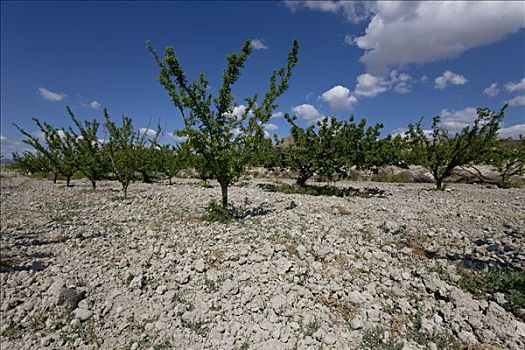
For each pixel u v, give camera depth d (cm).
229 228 923
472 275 614
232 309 529
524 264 629
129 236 885
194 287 593
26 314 528
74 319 507
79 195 1745
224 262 682
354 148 1759
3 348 456
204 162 1117
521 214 1018
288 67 1073
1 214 1212
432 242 782
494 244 739
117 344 466
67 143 2031
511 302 520
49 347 458
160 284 606
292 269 639
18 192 1955
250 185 2206
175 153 2552
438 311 521
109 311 538
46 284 597
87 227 986
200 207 1266
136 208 1289
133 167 1602
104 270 662
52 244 820
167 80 1032
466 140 1778
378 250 739
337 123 1775
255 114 1091
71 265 685
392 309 529
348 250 735
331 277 620
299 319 500
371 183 2455
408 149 1975
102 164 1717
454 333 473
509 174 2094
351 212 1118
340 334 471
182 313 525
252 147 1129
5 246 793
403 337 468
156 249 761
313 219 1000
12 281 604
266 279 603
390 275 631
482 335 461
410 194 1633
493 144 1775
